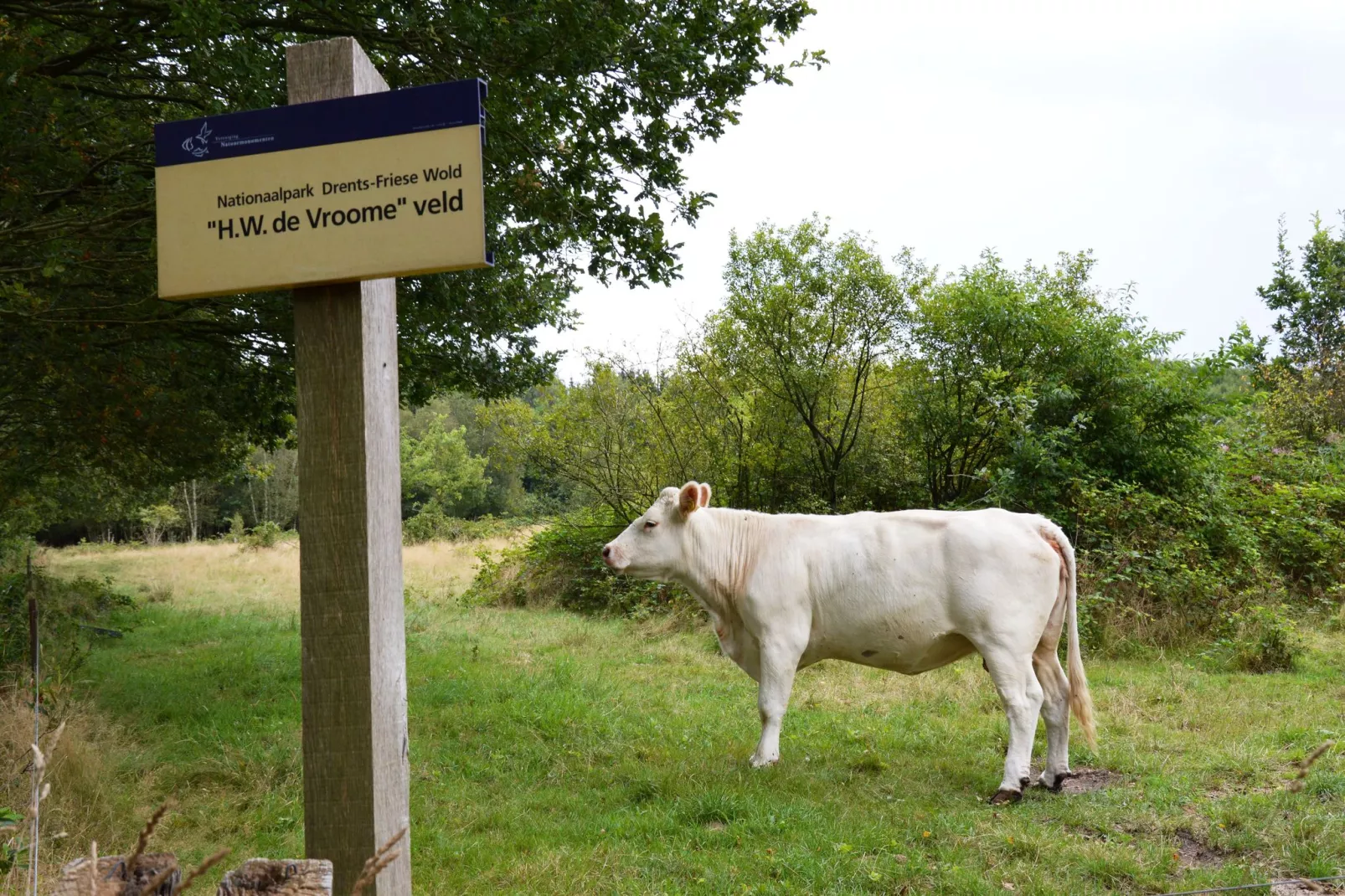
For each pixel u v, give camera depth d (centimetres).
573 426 1652
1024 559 610
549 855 489
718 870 471
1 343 822
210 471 1262
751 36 773
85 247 662
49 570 2088
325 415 282
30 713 564
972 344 1391
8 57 585
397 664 294
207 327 855
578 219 762
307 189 277
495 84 681
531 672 994
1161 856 472
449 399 5119
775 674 656
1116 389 1269
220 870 482
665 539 689
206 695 884
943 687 880
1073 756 664
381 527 288
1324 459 1656
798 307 1511
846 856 482
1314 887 436
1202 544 1170
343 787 278
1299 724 708
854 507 1517
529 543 1716
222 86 620
